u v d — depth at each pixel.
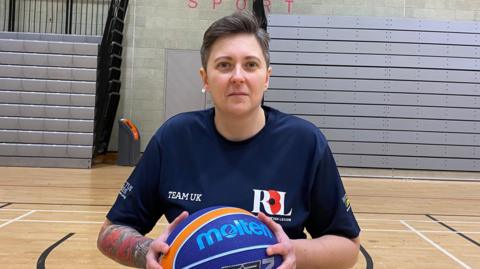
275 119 1.24
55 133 7.44
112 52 7.91
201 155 1.22
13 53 7.43
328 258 1.17
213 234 0.94
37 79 7.44
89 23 8.54
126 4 8.39
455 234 3.63
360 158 7.74
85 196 4.83
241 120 1.16
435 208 4.88
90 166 7.45
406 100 7.72
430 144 7.72
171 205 1.22
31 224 3.51
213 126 1.25
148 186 1.27
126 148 7.96
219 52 1.12
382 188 6.45
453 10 8.22
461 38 7.67
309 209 1.24
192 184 1.21
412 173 7.72
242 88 1.11
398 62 7.70
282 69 7.76
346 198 1.27
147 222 1.32
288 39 7.73
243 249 0.92
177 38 8.62
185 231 0.97
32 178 6.07
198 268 0.91
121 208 1.28
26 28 8.52
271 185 1.18
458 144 7.71
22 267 2.47
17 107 7.43
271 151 1.21
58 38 7.73
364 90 7.73
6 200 4.47
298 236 1.21
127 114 8.62
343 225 1.24
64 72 7.46
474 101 7.69
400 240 3.38
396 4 8.23
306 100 7.75
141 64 8.62
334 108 7.75
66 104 7.47
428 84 7.70
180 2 8.60
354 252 1.24
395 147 7.72
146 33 8.60
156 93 8.64
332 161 1.25
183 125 1.26
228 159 1.21
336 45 7.71
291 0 8.33
